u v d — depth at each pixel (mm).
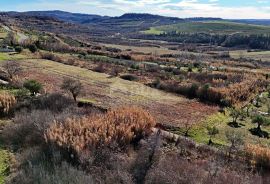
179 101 43438
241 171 22625
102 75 54750
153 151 20797
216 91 44750
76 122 23516
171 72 62000
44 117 24953
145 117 26828
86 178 17109
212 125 34594
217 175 20328
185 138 26938
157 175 18516
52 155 19656
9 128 23766
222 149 26531
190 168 20297
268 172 23609
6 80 41406
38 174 17406
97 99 39156
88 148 20297
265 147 27578
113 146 21234
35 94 33844
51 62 61906
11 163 19656
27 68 53719
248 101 45938
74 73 53719
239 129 34344
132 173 18609
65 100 32531
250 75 62250
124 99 41125
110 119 24750
